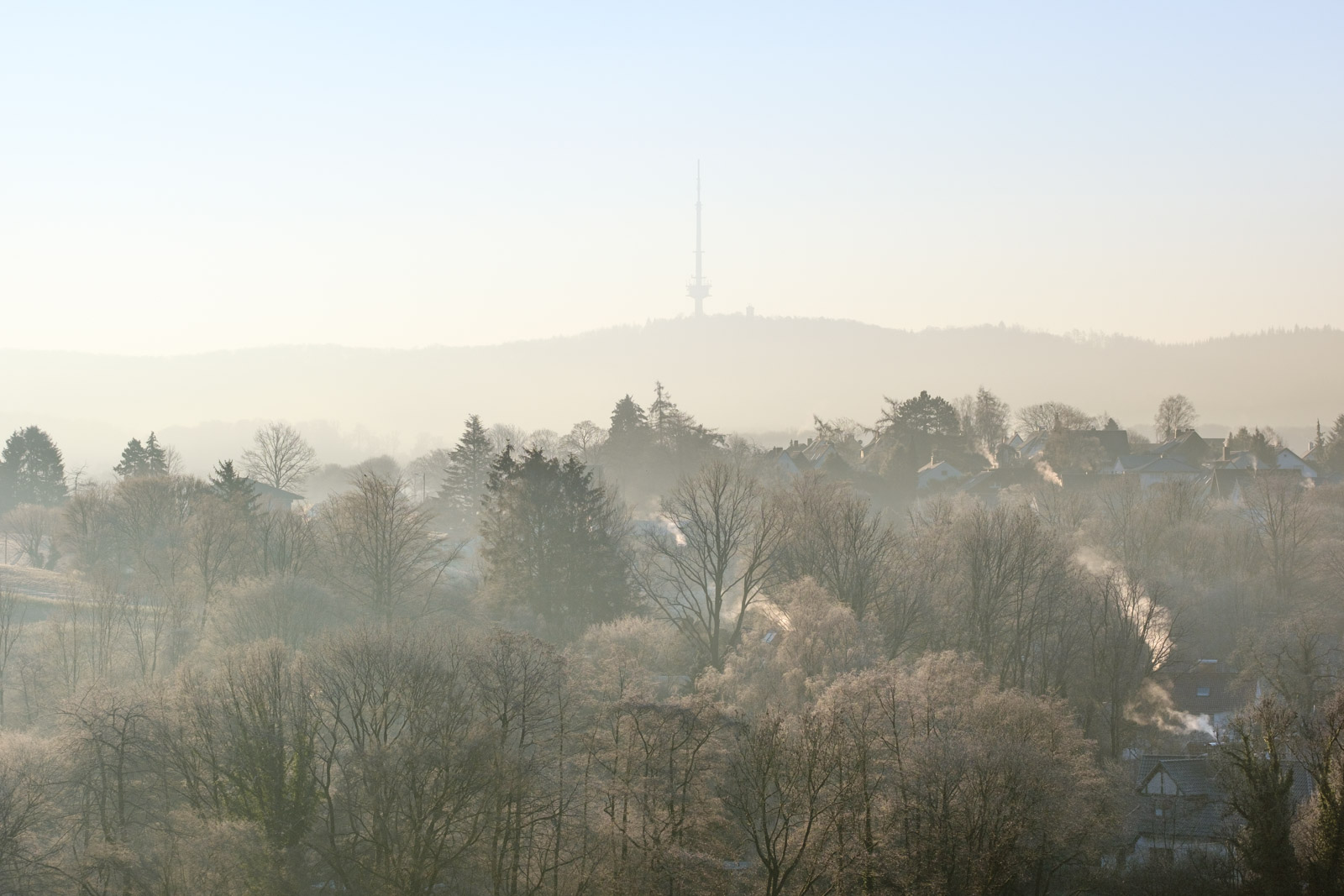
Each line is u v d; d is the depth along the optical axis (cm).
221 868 4906
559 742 5553
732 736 5525
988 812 5088
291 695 5669
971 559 8694
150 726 5456
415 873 4978
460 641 6309
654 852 4962
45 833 5084
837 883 5016
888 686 5859
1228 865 6022
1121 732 7938
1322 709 6600
